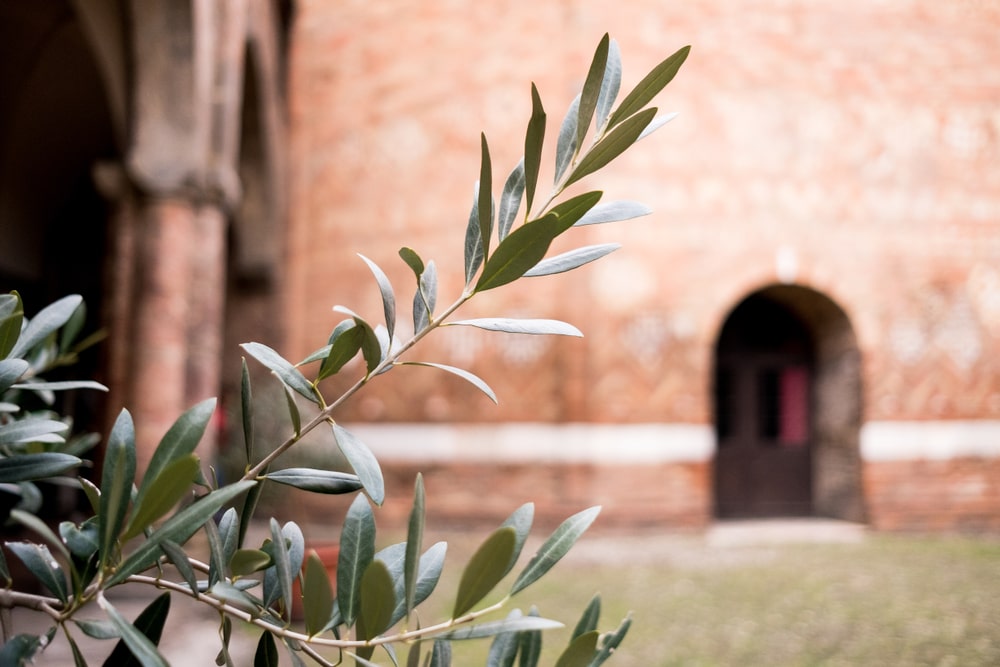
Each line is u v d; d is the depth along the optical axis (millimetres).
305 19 12133
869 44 10844
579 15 10438
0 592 691
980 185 10953
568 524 731
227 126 7633
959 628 5863
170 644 4863
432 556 799
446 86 11164
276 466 6859
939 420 10664
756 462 11680
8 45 9508
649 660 5191
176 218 7191
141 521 545
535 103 653
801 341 11867
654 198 10383
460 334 10734
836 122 10742
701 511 10188
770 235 10539
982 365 10789
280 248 12000
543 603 6641
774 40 10688
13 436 752
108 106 10984
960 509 10578
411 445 10797
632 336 10258
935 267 10805
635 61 10422
